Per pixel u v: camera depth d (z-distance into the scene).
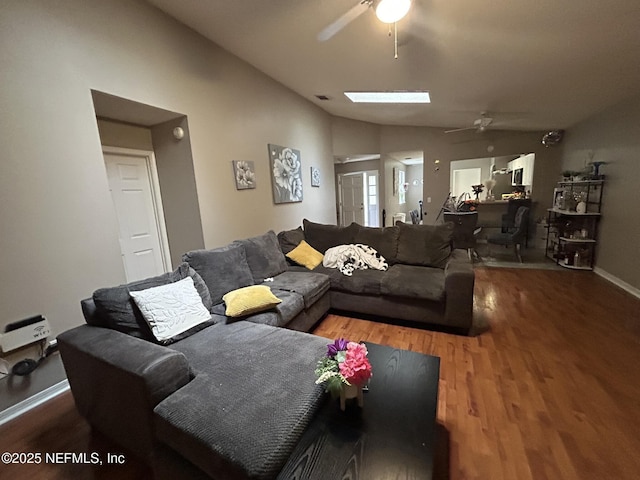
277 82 4.41
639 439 1.45
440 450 1.42
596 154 4.17
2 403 1.83
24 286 1.90
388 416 1.19
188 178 3.17
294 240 3.64
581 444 1.43
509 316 2.87
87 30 2.19
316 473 0.95
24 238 1.89
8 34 1.80
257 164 4.05
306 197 5.35
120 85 2.41
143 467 1.43
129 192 3.16
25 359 1.92
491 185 7.82
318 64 3.44
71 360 1.60
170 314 1.80
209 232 3.32
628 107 3.43
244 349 1.65
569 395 1.77
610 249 3.79
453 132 6.32
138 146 3.19
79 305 2.18
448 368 2.09
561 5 1.82
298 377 1.37
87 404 1.60
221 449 1.02
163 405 1.24
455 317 2.54
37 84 1.93
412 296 2.65
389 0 1.83
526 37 2.24
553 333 2.50
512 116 4.73
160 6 2.66
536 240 5.98
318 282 2.83
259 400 1.23
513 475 1.29
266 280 2.86
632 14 1.84
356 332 2.70
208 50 3.23
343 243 3.60
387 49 2.73
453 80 3.31
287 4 2.39
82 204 2.19
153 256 3.40
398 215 8.52
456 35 2.35
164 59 2.76
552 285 3.67
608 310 2.89
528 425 1.56
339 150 6.35
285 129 4.65
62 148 2.07
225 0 2.47
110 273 2.37
